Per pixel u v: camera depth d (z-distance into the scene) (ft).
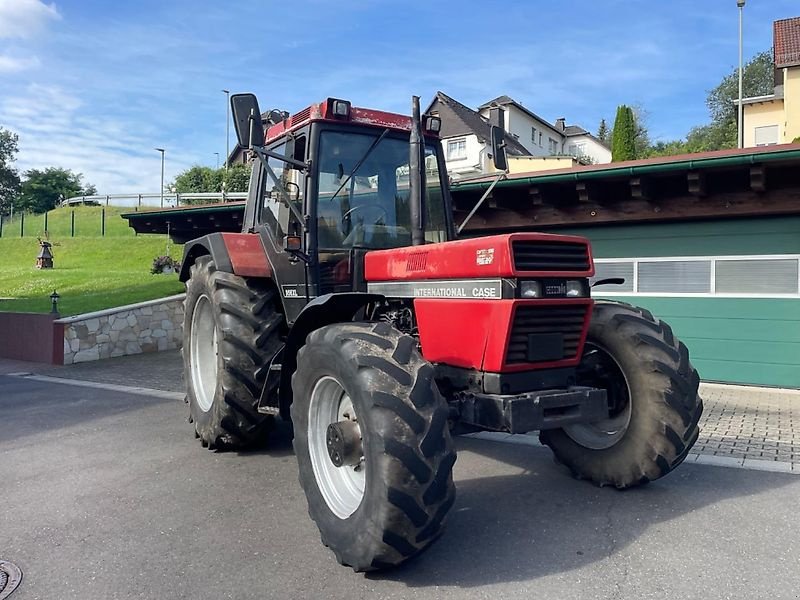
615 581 10.18
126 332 42.24
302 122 15.66
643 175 26.99
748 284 28.09
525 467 16.37
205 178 146.61
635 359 13.70
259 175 18.80
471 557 11.09
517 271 10.99
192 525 12.94
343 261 15.24
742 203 27.17
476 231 34.04
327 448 11.64
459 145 125.80
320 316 13.20
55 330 39.17
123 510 13.88
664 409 13.34
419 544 9.80
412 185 14.02
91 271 75.87
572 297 11.84
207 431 18.13
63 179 201.57
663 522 12.55
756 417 22.07
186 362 20.44
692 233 29.17
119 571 10.98
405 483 9.49
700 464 16.46
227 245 17.76
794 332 27.27
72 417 23.72
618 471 14.07
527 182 29.17
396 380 10.08
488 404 11.26
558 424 11.53
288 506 13.94
